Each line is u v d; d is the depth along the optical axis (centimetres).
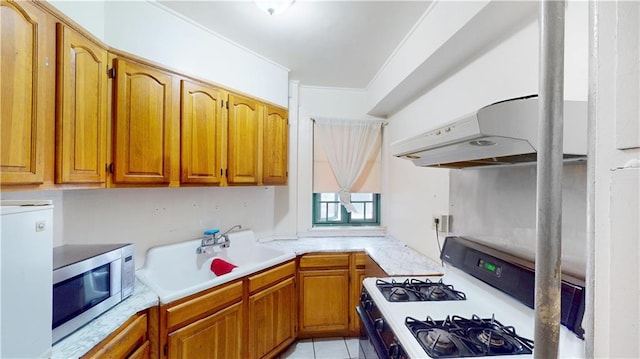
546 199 37
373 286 158
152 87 162
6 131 98
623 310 32
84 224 160
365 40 205
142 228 188
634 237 31
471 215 163
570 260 104
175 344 146
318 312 240
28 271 82
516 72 135
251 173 222
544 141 37
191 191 218
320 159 301
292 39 208
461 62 176
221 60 208
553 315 37
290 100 284
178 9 177
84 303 115
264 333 201
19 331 79
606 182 34
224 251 232
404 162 262
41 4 110
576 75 106
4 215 76
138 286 155
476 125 83
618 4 33
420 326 112
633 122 31
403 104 265
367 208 317
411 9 168
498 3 120
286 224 287
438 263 199
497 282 129
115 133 147
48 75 113
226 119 204
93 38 136
